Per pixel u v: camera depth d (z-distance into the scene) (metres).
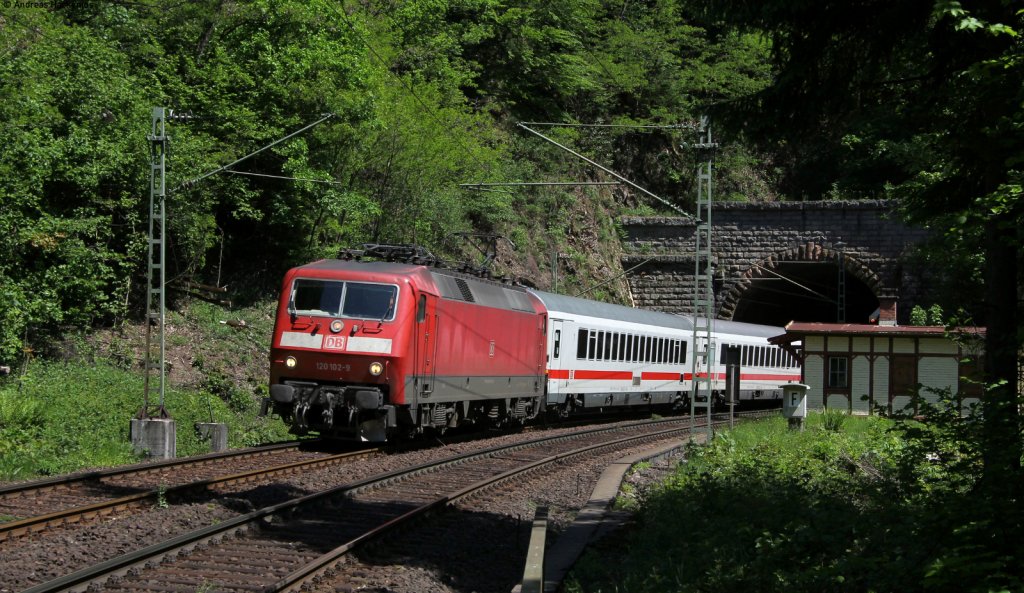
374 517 11.88
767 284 54.09
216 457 16.25
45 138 21.73
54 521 10.23
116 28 26.98
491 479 14.97
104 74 23.50
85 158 22.38
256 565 9.03
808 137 11.86
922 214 11.00
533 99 50.19
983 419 8.22
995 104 8.79
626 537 10.77
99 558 9.08
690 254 48.78
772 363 42.94
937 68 10.52
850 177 55.72
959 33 9.77
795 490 12.43
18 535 9.65
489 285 22.97
